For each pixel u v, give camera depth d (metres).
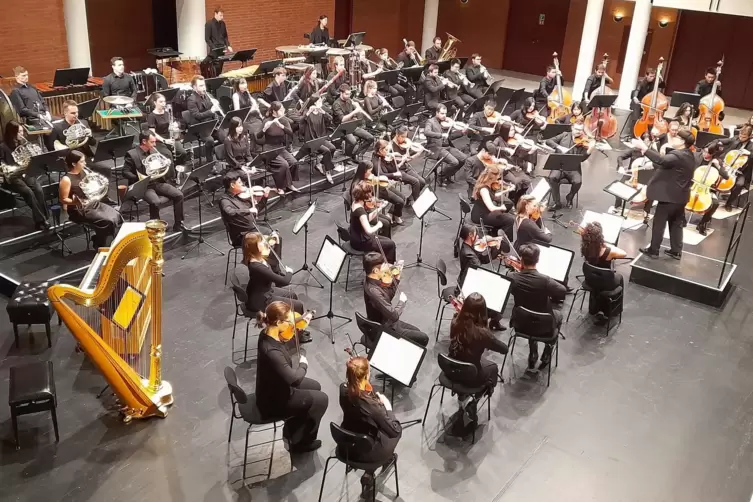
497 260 9.98
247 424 6.71
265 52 19.72
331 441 6.54
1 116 10.80
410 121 16.52
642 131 15.64
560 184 13.08
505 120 13.50
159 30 19.12
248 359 7.66
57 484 5.88
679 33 21.25
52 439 6.36
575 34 22.52
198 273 9.43
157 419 6.69
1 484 5.84
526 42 23.69
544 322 7.18
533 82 22.77
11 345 7.71
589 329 8.67
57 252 9.37
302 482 6.05
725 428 7.07
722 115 15.29
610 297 8.38
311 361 7.68
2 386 7.04
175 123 11.96
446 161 12.90
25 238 9.38
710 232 11.49
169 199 10.09
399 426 5.67
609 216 9.63
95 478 5.96
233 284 7.54
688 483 6.31
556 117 16.12
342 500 5.87
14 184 9.37
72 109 10.72
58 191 9.63
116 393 6.59
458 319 6.39
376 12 23.16
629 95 19.28
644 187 11.73
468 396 6.63
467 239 8.48
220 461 6.24
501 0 23.47
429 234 11.02
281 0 19.52
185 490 5.90
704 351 8.39
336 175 12.99
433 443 6.59
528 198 9.15
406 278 9.60
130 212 10.90
